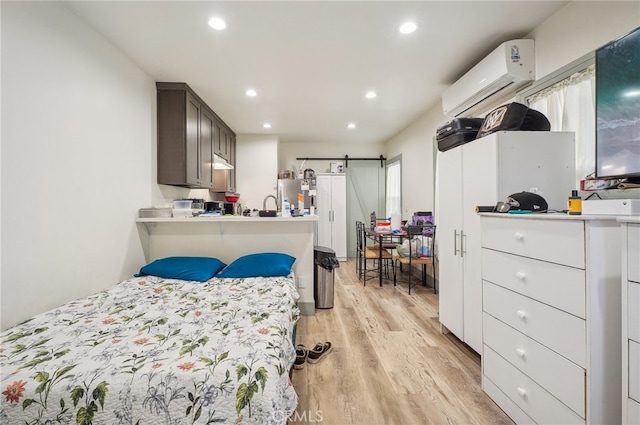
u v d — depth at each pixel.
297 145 6.31
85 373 1.04
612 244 1.10
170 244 2.88
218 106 3.80
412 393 1.73
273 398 1.02
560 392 1.22
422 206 4.34
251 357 1.14
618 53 1.27
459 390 1.76
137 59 2.54
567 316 1.18
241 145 5.43
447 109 3.04
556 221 1.23
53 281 1.75
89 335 1.36
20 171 1.56
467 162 2.12
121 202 2.42
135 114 2.62
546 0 1.84
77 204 1.94
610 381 1.10
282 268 2.45
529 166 1.79
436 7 1.90
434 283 3.91
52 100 1.76
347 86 3.17
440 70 2.81
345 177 6.08
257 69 2.75
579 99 1.86
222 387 1.02
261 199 5.41
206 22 2.04
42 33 1.69
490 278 1.68
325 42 2.31
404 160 5.11
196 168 3.31
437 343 2.37
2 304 1.47
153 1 1.82
